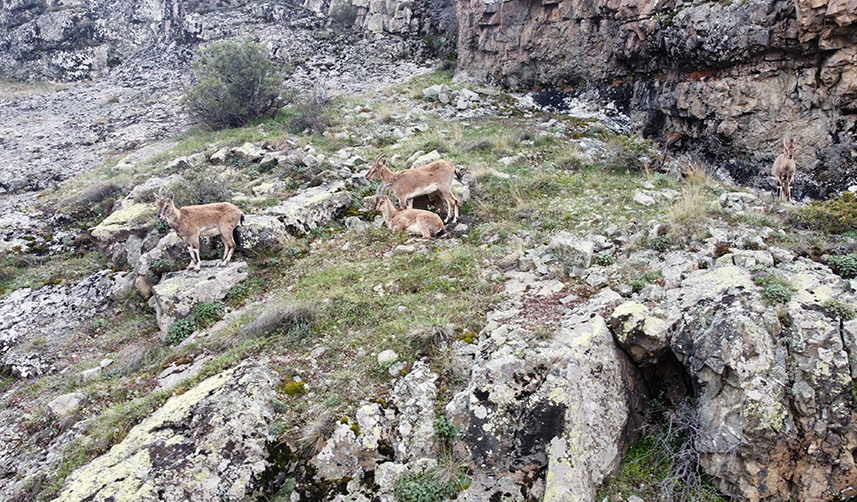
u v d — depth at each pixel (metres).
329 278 7.96
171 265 8.92
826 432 4.75
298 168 11.34
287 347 6.62
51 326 8.80
